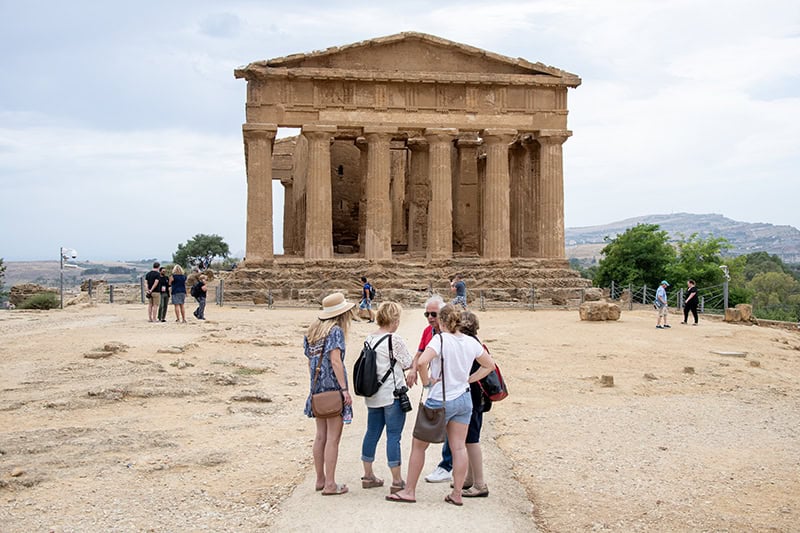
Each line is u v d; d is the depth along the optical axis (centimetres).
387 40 5072
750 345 3145
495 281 5028
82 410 1606
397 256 5659
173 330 2975
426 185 5975
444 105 5166
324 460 1084
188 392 1786
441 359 1043
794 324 4362
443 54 5184
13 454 1255
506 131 5191
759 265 16075
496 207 5216
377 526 941
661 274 7869
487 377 1095
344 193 6694
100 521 960
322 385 1069
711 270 7756
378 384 1066
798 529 990
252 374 2073
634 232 7975
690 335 3353
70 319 3516
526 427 1559
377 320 1099
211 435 1423
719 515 1038
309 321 3503
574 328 3531
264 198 5000
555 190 5262
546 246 5266
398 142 6284
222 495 1076
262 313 3994
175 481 1137
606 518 1023
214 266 13538
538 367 2403
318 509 999
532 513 1035
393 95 5131
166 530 936
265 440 1391
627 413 1717
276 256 6219
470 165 6112
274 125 5006
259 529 945
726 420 1667
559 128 5272
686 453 1366
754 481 1198
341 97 5088
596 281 8162
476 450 1084
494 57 5166
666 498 1107
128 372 1992
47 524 945
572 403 1833
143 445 1328
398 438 1066
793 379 2397
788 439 1496
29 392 1764
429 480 1136
